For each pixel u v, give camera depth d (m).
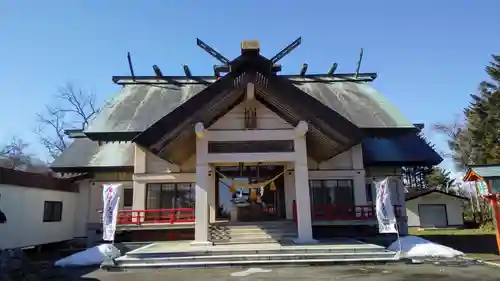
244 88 15.27
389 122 19.39
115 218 13.50
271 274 10.49
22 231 16.83
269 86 15.35
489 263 11.98
